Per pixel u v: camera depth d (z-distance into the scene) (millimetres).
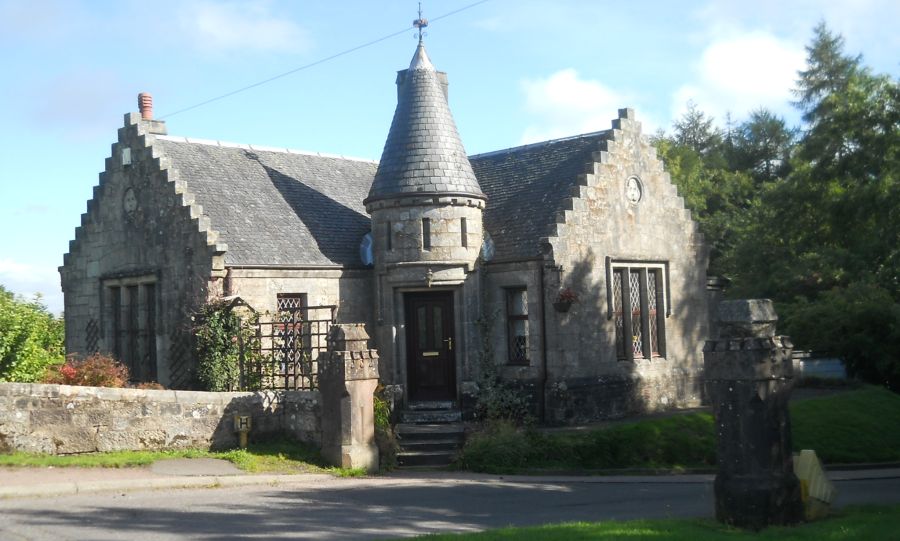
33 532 10797
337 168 28047
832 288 32625
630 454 19859
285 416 19109
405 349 22766
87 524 11383
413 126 22844
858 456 21141
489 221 24531
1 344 18391
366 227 25484
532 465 19125
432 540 10180
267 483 16031
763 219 38219
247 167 25266
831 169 28203
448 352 22953
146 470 15703
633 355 24672
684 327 26188
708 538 10195
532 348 22500
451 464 19422
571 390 22203
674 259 26078
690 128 60625
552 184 24500
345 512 13219
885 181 25453
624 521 11984
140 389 17703
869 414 23531
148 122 24359
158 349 22641
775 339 11500
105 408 16656
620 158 24484
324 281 22969
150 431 17188
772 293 35875
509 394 22422
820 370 29500
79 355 25281
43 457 15641
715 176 53438
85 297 25250
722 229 45906
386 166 22781
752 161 57500
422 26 23922
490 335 22938
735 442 11312
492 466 18922
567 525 11289
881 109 26266
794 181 32438
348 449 17891
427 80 23344
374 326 23766
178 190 22234
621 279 24609
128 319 24156
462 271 22469
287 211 24250
